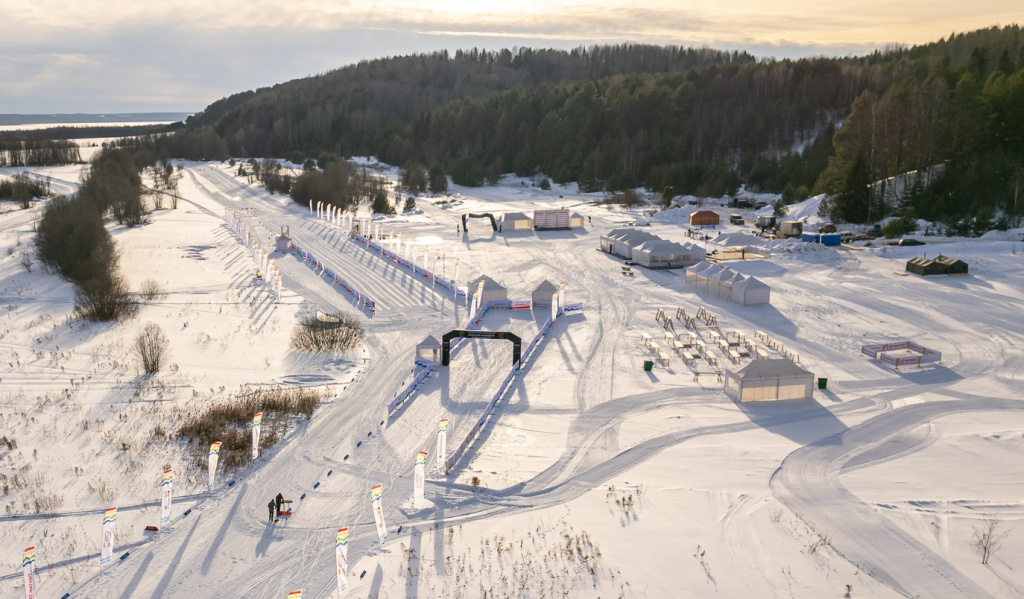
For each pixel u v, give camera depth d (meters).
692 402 47.44
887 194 111.19
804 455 39.72
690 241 103.12
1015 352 56.00
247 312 68.62
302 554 31.11
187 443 40.97
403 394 48.06
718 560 30.06
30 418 43.75
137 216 117.88
